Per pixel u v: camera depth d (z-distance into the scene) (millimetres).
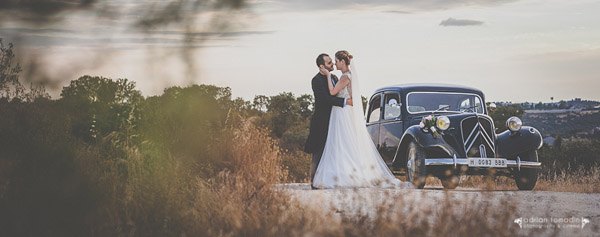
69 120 3225
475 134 11484
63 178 3531
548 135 24812
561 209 7305
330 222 5000
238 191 6355
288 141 17656
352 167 10523
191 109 3322
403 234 4969
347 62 10805
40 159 3441
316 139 10609
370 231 4988
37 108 3154
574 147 23547
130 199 4820
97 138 4598
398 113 12727
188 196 5422
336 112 10648
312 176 10633
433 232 5113
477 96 13086
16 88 2959
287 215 5410
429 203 6781
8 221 3539
